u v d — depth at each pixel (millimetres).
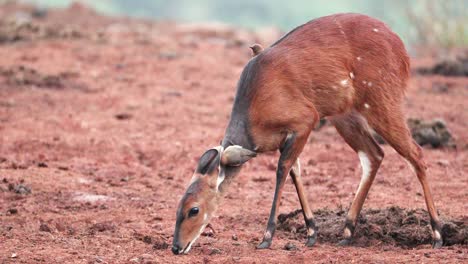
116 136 24031
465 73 31250
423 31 36125
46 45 33562
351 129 15734
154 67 31547
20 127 24281
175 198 18828
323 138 24094
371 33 15266
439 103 27531
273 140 14828
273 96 14633
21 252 14328
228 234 16062
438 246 14852
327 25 15242
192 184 14367
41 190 18828
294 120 14727
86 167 20984
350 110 15375
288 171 14828
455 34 35719
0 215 17016
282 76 14719
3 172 19938
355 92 15211
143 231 16047
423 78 30703
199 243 15297
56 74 29625
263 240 14867
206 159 14438
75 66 30922
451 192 18703
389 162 21422
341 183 19906
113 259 14078
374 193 18750
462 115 26188
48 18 44750
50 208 17625
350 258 13930
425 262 13531
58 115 25781
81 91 28438
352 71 15102
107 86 29078
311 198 18594
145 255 14180
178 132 24734
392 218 15859
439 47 35531
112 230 16125
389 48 15266
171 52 33719
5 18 37125
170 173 20938
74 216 17109
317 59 14898
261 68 14781
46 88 28438
